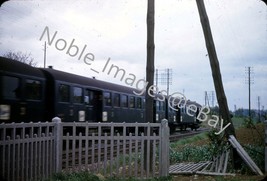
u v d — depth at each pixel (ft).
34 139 25.43
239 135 59.47
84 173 27.35
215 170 31.50
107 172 30.68
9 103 40.42
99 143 28.68
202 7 35.09
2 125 22.57
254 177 28.12
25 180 24.71
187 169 32.14
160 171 28.37
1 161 22.58
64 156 41.45
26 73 43.88
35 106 45.39
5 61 40.93
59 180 25.79
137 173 30.01
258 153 34.37
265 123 31.01
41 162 26.35
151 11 33.19
